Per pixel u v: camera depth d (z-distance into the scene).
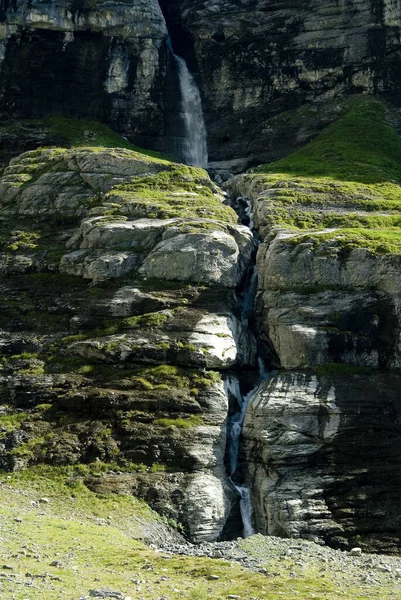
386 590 32.00
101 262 55.16
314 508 43.00
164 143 87.94
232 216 61.44
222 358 49.28
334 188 65.81
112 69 87.69
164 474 43.81
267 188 66.06
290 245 54.25
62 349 50.88
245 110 88.94
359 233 55.44
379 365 49.88
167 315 51.47
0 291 56.44
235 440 47.38
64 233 62.69
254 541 39.22
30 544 35.19
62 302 54.38
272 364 51.75
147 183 66.19
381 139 79.69
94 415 46.38
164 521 41.94
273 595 30.69
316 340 49.88
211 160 87.81
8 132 81.38
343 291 52.00
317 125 84.81
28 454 44.59
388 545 41.97
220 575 33.03
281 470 44.56
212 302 53.06
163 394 46.84
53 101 85.88
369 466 44.81
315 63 88.19
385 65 86.75
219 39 90.94
